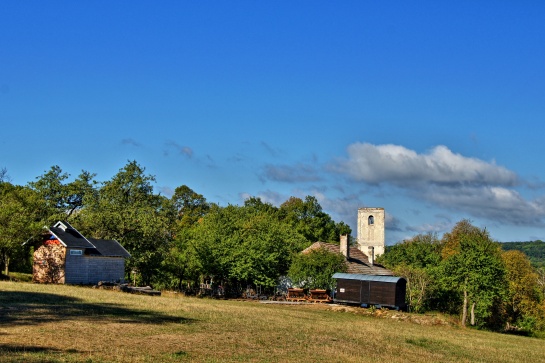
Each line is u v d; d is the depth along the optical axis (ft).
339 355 94.27
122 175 284.82
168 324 111.55
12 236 211.20
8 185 315.17
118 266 225.76
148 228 249.96
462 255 228.22
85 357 73.72
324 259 241.35
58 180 299.38
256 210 426.51
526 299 279.28
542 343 175.01
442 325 191.62
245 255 244.83
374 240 389.80
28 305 122.31
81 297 147.33
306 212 427.74
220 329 111.75
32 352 73.77
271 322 132.98
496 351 130.82
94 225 252.21
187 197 473.67
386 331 144.46
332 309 204.85
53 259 209.15
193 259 245.86
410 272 249.14
